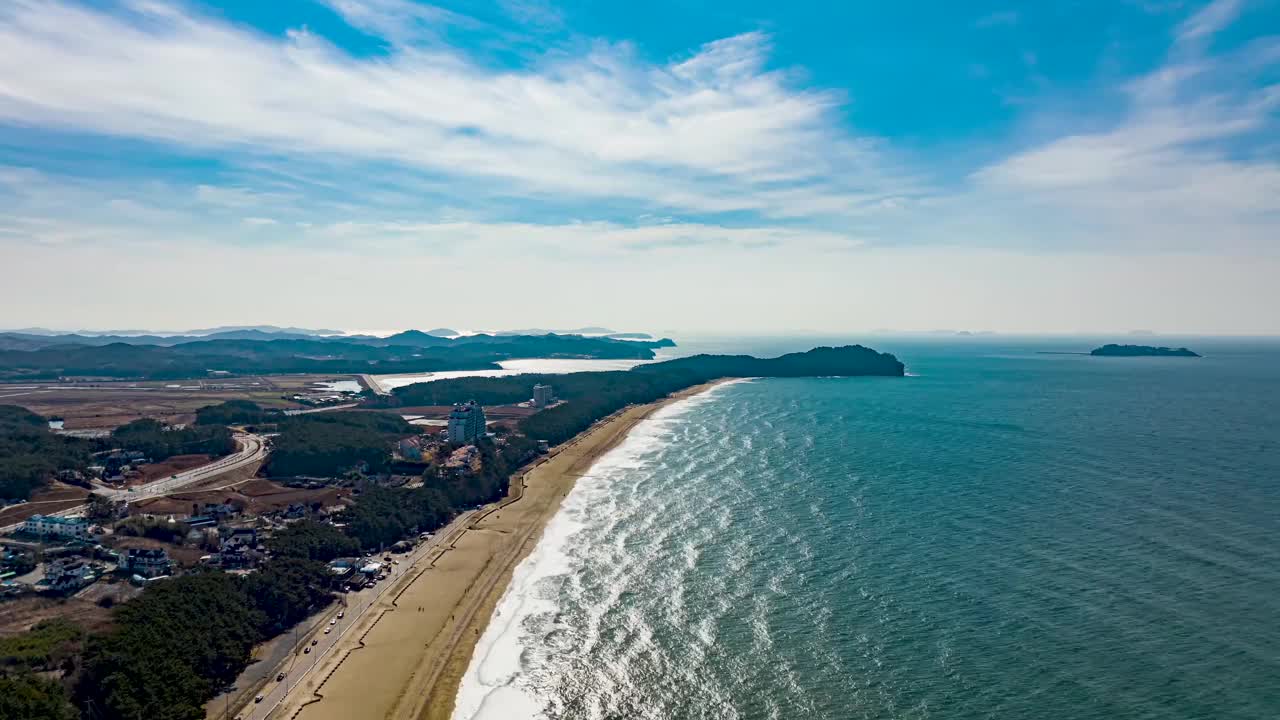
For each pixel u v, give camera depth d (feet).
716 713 262.67
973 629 311.68
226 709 278.05
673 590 370.32
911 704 260.42
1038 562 383.24
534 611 355.77
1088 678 270.26
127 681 264.72
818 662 292.20
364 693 289.33
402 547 467.52
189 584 342.03
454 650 322.14
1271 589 339.57
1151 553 390.63
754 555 414.00
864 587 361.10
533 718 267.39
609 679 290.35
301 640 338.75
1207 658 280.31
